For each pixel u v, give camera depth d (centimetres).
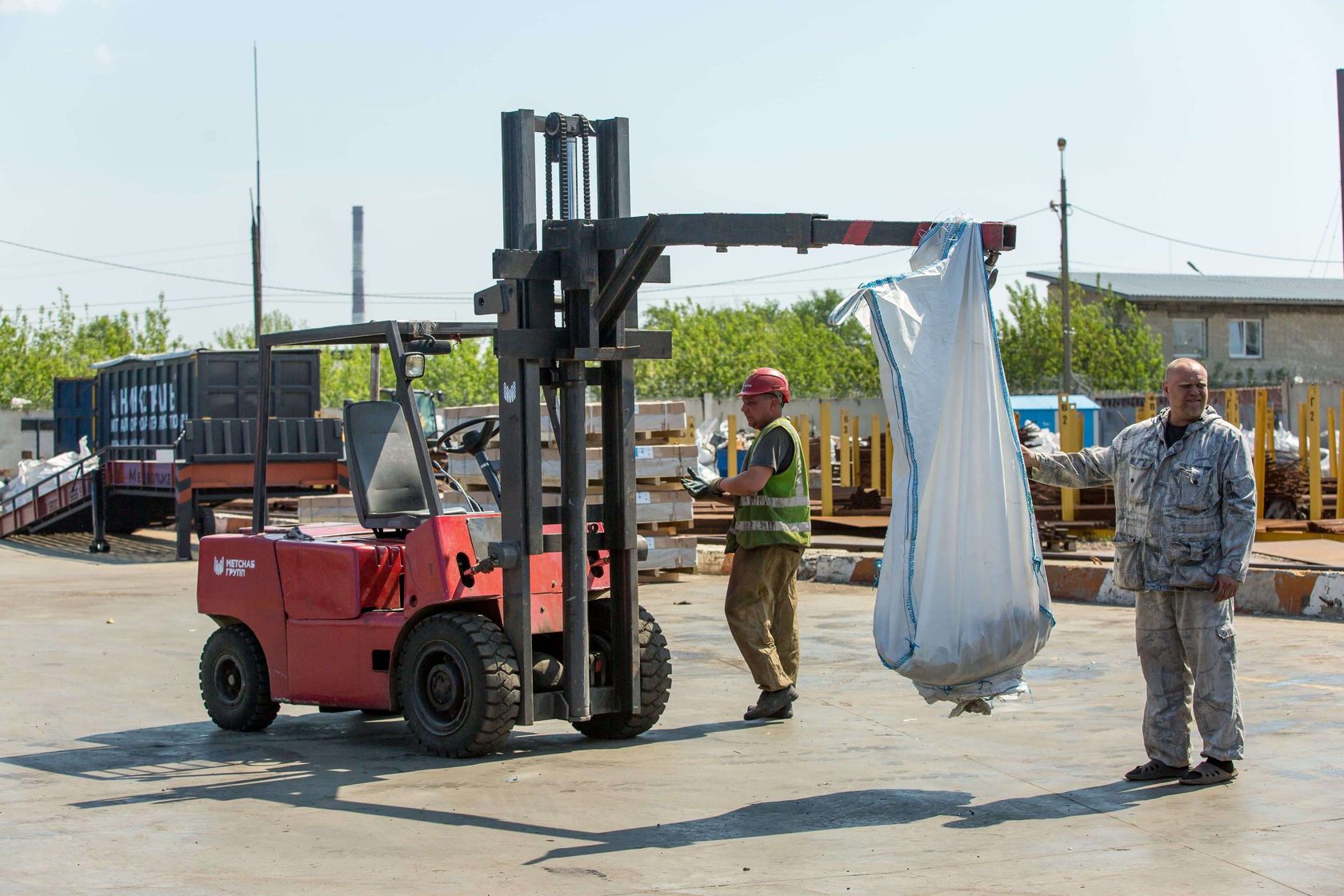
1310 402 1875
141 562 1920
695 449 1417
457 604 694
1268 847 488
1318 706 743
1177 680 587
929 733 712
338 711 838
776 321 6869
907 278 586
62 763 676
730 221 612
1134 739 680
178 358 2102
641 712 711
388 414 759
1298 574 1131
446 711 675
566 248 658
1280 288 5081
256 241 3850
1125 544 584
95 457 2133
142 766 669
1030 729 714
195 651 1074
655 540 1440
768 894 449
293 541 747
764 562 751
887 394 579
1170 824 520
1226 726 573
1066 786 586
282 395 2083
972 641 566
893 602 574
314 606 730
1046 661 938
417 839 522
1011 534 576
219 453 1923
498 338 650
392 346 701
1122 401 4128
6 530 2417
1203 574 565
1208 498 565
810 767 637
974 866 473
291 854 504
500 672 661
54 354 5672
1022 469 582
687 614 1234
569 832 529
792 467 752
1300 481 1845
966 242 588
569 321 669
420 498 749
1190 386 569
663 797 584
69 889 462
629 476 706
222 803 585
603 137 702
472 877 472
